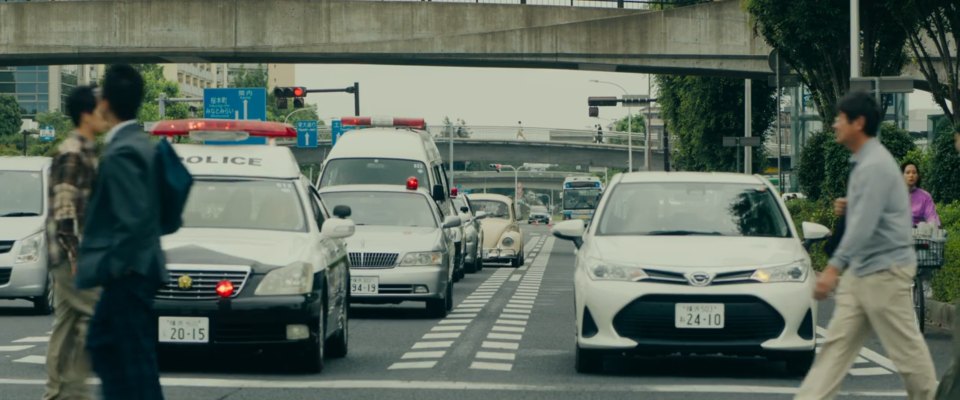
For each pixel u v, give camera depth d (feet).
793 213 290.97
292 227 105.70
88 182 71.31
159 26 355.15
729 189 109.50
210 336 95.30
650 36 359.46
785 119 495.82
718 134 488.02
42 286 153.17
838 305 70.79
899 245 68.85
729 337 95.66
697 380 96.37
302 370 99.25
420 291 153.07
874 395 88.53
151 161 56.44
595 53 359.66
